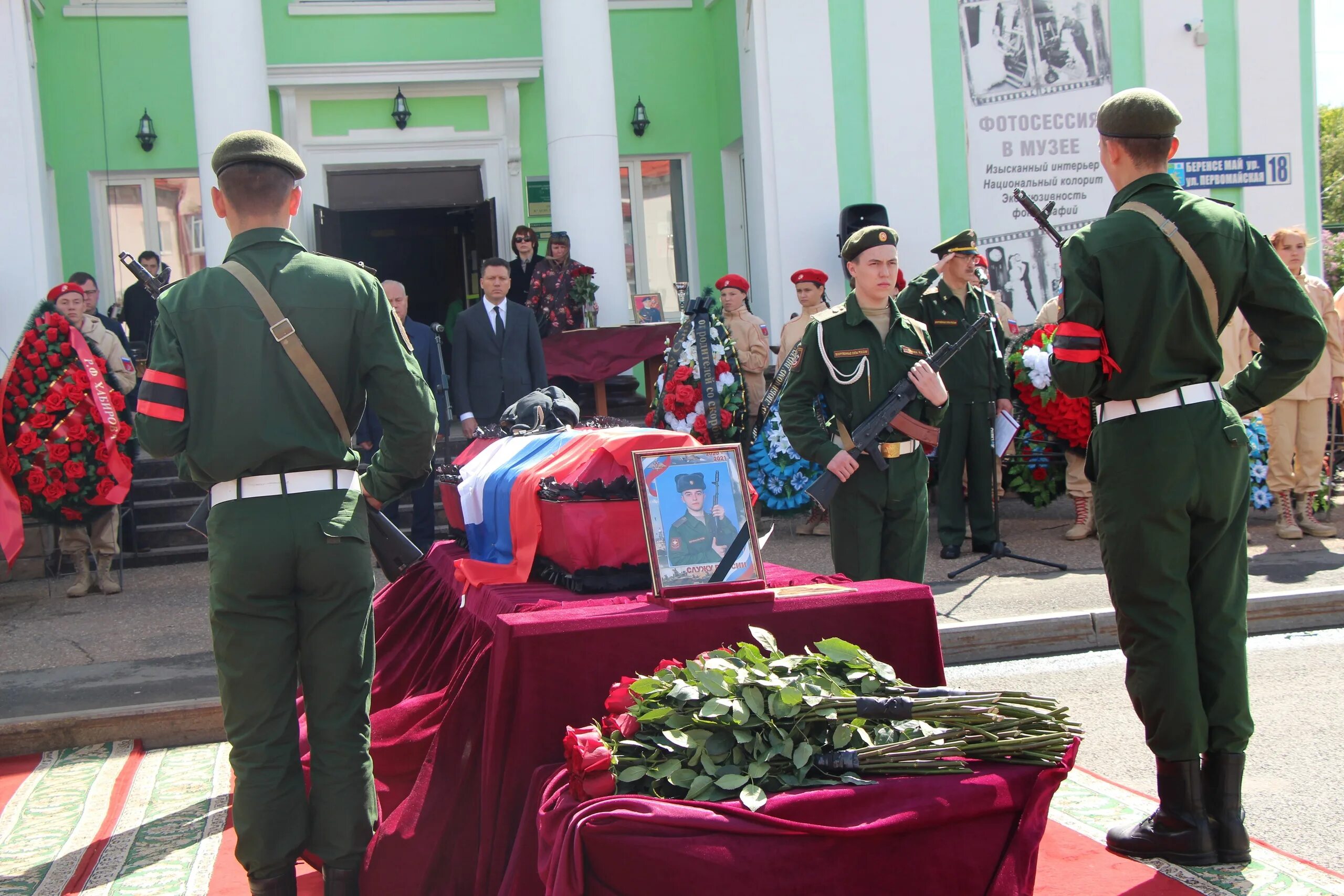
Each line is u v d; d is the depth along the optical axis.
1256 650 6.00
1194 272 3.40
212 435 3.02
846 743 2.83
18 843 3.98
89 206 13.40
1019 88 12.51
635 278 14.86
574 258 12.28
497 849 2.97
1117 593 3.53
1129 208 3.52
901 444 4.81
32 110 11.11
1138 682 3.49
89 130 13.35
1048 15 12.51
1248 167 12.91
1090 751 4.53
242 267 3.11
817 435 4.83
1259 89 12.88
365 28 13.83
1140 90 3.59
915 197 12.39
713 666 2.85
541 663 3.02
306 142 13.70
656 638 3.12
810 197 12.24
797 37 12.19
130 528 9.84
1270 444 8.56
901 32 12.29
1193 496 3.39
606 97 12.28
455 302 14.48
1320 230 13.11
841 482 4.71
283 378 3.06
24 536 8.90
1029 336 9.05
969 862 2.75
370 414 8.88
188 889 3.52
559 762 3.01
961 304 8.20
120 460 8.26
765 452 9.66
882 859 2.66
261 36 11.84
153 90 13.47
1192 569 3.50
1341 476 10.92
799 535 9.59
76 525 8.35
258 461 3.02
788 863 2.57
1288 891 3.21
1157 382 3.42
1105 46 12.64
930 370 4.73
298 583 3.08
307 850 3.21
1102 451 3.55
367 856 3.17
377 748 3.55
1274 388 3.60
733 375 9.48
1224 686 3.45
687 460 3.40
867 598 3.31
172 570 9.45
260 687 3.04
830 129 12.27
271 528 3.01
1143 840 3.47
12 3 10.98
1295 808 3.85
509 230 14.19
